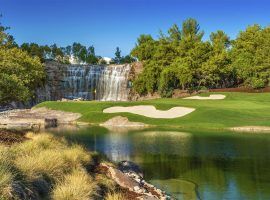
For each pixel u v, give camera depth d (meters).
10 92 26.86
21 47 139.12
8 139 22.84
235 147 36.53
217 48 110.31
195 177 24.36
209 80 102.38
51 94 109.06
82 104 75.56
